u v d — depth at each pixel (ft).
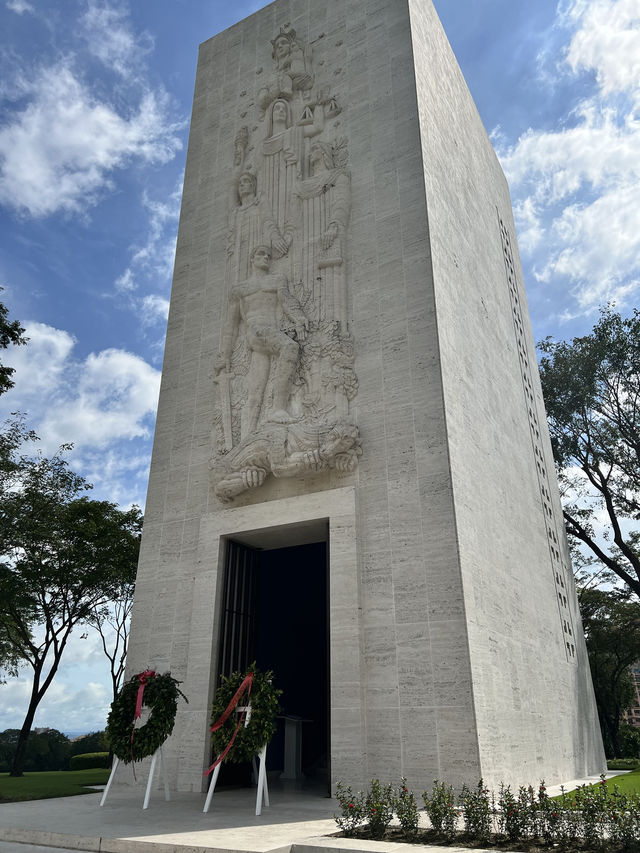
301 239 52.70
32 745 111.14
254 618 48.49
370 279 47.96
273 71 64.54
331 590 39.75
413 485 40.27
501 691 38.55
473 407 47.80
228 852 21.72
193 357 55.83
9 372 64.95
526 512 57.77
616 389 91.76
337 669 37.76
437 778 33.14
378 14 58.65
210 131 66.74
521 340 75.61
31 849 25.58
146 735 34.19
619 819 21.74
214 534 46.85
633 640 111.96
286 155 57.26
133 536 88.79
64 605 82.23
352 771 35.14
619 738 141.49
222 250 58.90
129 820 29.35
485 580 40.73
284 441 44.11
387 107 53.78
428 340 43.52
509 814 23.13
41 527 75.72
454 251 52.80
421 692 35.32
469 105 72.54
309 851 22.07
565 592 67.05
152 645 46.96
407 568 38.45
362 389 44.78
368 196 51.19
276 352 48.62
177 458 52.54
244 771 44.83
